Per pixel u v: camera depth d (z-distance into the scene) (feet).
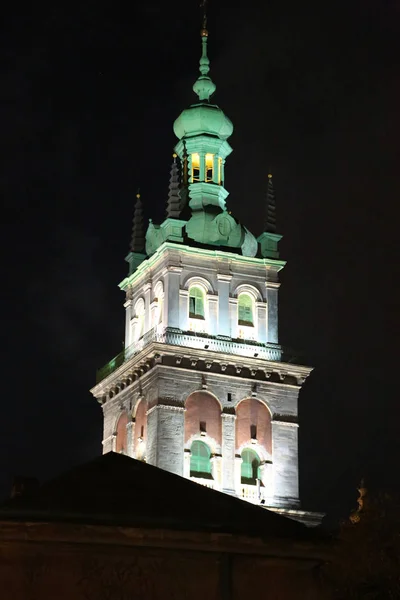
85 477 191.93
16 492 206.39
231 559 178.40
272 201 420.77
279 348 401.70
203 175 424.05
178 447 377.91
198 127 428.56
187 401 384.06
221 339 395.96
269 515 192.85
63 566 171.32
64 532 169.48
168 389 382.22
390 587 198.39
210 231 409.49
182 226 406.21
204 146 426.92
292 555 180.65
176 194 410.11
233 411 388.16
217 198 421.18
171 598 174.29
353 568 192.75
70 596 170.50
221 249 406.62
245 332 402.72
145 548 174.50
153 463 376.89
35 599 169.07
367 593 196.95
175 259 400.06
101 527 170.91
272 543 179.32
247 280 408.26
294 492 388.78
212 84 437.17
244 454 388.37
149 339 398.83
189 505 186.80
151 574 174.40
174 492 191.31
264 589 179.93
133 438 392.27
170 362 384.88
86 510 177.58
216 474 380.99
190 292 400.67
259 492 384.88
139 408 393.09
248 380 393.29
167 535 173.47
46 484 188.96
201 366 388.57
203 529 177.17
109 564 173.06
